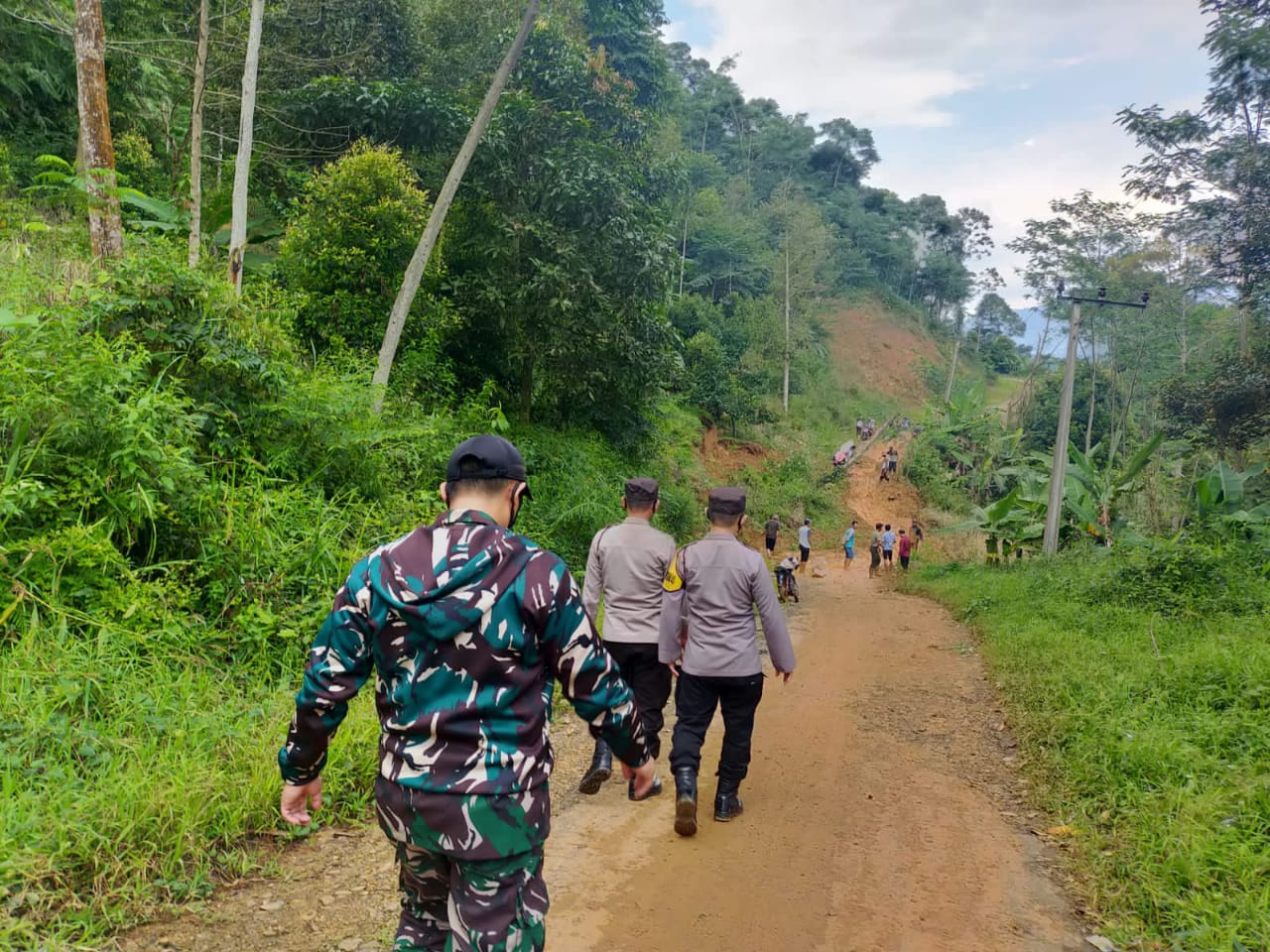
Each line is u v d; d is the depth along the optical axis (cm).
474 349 1549
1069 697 625
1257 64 1852
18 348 551
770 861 396
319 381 799
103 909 293
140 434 552
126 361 632
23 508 500
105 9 1659
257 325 789
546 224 1420
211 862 342
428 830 181
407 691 185
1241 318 2473
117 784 351
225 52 1625
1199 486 1602
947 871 390
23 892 286
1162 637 818
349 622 191
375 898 332
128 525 543
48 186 954
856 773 534
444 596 184
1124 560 1177
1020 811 471
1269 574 1101
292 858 360
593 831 425
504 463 206
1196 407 2267
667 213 1644
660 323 1664
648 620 479
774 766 544
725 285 5841
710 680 432
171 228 1215
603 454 1688
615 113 1612
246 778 389
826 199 9281
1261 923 313
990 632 1048
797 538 3131
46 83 1622
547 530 1168
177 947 287
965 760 566
